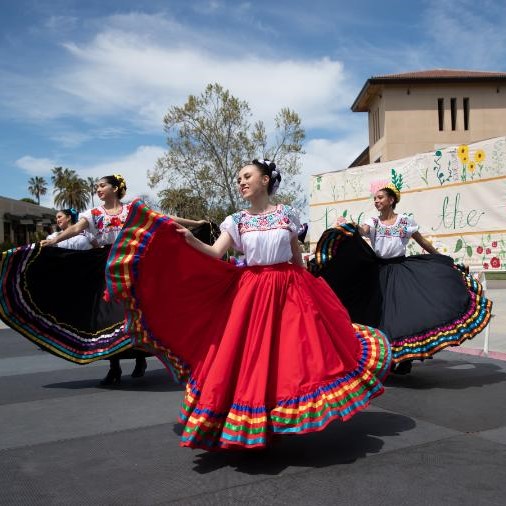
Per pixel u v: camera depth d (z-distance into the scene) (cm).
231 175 2678
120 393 456
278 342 285
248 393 271
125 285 276
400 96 2809
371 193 1210
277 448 303
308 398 271
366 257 479
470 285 460
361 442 310
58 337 465
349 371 291
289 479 259
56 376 537
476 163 1077
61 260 474
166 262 285
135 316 282
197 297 297
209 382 274
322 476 262
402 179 1170
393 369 505
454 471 265
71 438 333
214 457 292
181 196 2650
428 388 442
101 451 307
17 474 274
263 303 289
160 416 379
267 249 298
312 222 1296
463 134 2822
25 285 461
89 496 246
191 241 287
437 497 236
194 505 234
